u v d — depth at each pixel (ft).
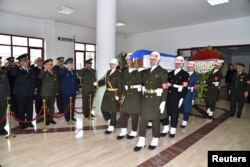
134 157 9.08
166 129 12.26
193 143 10.99
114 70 11.97
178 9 21.91
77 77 15.56
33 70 13.97
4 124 11.91
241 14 23.63
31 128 12.92
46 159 8.68
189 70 14.23
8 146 9.98
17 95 12.57
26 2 20.24
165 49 32.76
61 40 29.60
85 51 33.30
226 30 26.21
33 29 26.76
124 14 23.98
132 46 37.42
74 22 29.40
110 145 10.37
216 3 19.53
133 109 10.41
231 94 17.85
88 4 20.65
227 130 13.53
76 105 21.01
